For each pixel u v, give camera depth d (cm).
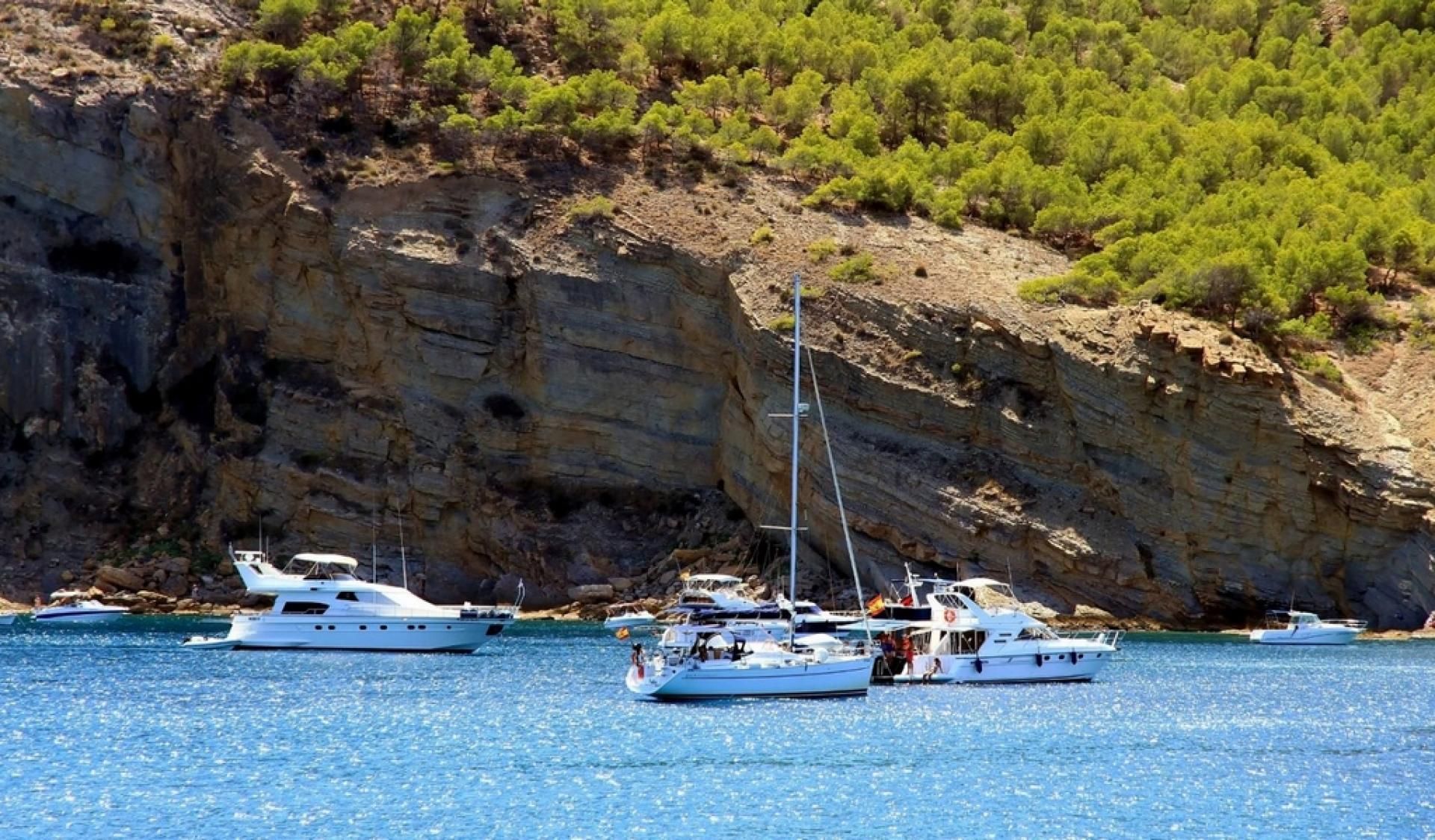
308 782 13288
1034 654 19650
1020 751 14862
